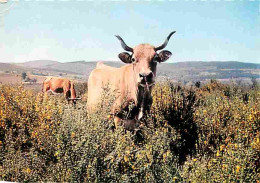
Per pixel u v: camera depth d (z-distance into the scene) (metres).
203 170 4.07
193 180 3.99
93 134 4.25
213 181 4.00
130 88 6.04
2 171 4.36
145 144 4.89
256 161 4.49
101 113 4.76
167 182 3.99
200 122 6.08
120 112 5.98
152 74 5.81
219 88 12.25
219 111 6.27
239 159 4.09
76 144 4.12
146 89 6.00
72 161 4.12
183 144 5.70
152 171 4.06
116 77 6.41
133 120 6.04
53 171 4.19
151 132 5.47
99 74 6.93
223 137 5.44
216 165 4.27
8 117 6.16
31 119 6.26
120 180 3.98
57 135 4.31
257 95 8.72
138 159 4.13
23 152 5.34
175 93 6.96
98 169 4.07
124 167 4.19
